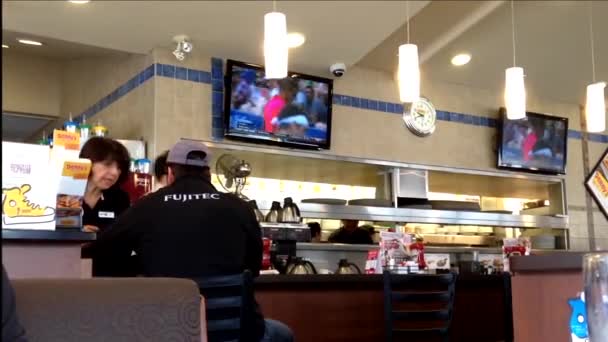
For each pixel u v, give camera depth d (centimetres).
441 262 438
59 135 188
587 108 502
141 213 235
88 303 134
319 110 556
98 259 245
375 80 609
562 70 629
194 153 245
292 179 620
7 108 605
